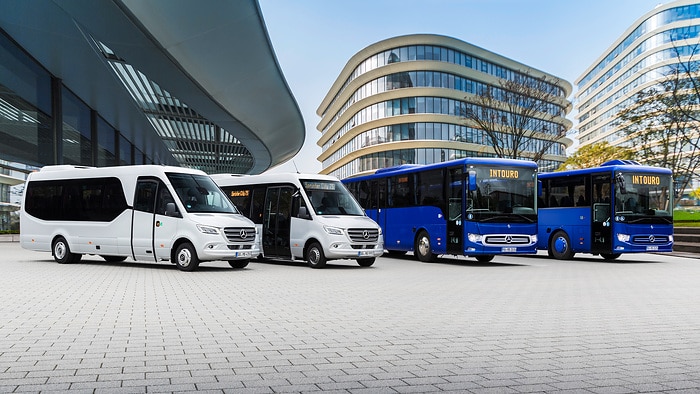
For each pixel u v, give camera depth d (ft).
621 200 66.28
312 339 21.93
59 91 105.50
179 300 32.40
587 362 18.35
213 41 85.10
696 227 88.17
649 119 116.98
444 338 22.18
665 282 44.32
